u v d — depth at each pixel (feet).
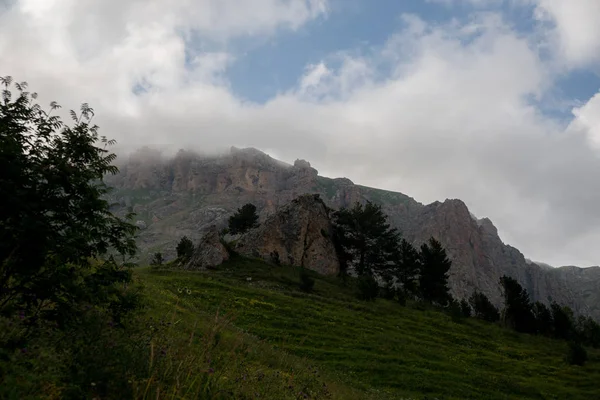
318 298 154.81
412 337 124.77
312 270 223.51
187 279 141.69
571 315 256.73
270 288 160.97
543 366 119.65
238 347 47.26
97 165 24.32
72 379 19.51
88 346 22.34
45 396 17.15
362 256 254.47
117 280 25.45
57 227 22.24
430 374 88.33
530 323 183.83
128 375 21.53
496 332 158.40
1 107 22.17
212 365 30.09
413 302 199.52
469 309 225.97
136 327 29.17
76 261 22.70
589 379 110.83
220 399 25.17
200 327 49.21
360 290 174.60
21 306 22.20
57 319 22.18
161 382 21.89
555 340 168.55
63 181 21.90
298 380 43.93
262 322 105.50
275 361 49.98
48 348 20.84
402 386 78.84
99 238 23.93
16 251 20.20
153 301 60.44
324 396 41.68
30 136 22.79
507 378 98.58
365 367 84.23
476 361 111.86
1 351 18.25
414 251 249.96
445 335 137.69
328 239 246.47
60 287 22.54
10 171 20.20
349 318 131.85
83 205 22.70
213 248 193.06
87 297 23.11
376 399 57.77
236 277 173.06
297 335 99.55
